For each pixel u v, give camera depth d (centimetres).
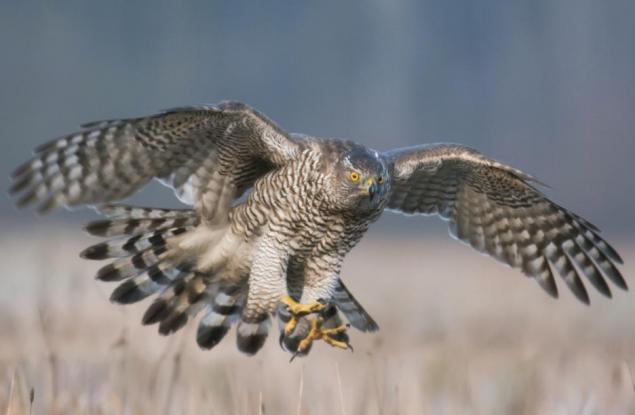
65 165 1036
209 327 1125
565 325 1911
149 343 1427
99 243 1095
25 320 1571
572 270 1191
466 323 1912
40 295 1560
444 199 1186
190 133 1042
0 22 7881
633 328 1959
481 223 1200
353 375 1354
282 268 1088
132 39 8275
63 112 7794
